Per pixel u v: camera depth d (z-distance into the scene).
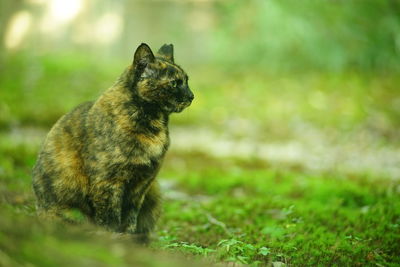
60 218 5.23
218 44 22.23
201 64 22.97
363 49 19.48
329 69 19.66
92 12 21.66
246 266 4.49
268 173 10.44
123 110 5.22
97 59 20.48
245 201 8.16
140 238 5.59
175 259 3.95
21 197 6.67
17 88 16.31
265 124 14.98
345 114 15.13
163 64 5.52
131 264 3.07
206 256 4.67
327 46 19.47
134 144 5.20
